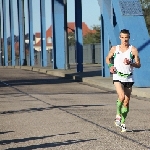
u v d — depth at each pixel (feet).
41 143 31.04
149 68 73.56
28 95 67.31
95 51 220.84
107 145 30.19
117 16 77.10
